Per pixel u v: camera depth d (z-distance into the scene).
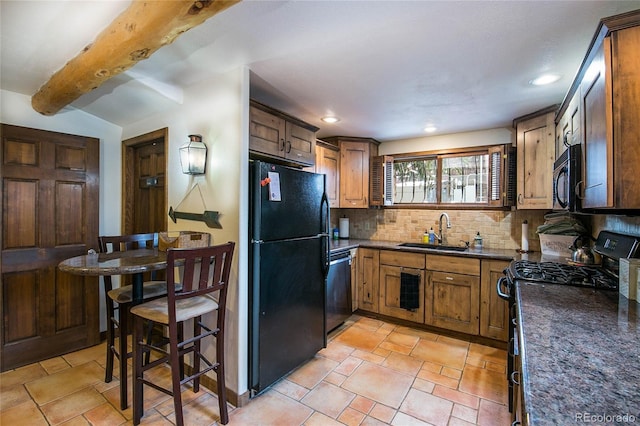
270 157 2.40
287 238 2.26
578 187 1.59
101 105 2.57
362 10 1.40
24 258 2.39
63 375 2.28
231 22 1.49
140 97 2.39
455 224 3.59
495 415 1.88
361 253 3.57
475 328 2.91
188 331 2.29
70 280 2.63
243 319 2.01
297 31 1.57
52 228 2.53
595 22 1.46
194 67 1.99
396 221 3.96
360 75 2.08
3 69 2.03
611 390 0.68
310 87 2.29
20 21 1.52
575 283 1.64
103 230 2.92
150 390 2.13
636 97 1.11
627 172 1.12
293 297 2.31
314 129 2.90
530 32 1.55
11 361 2.33
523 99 2.46
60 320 2.58
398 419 1.85
